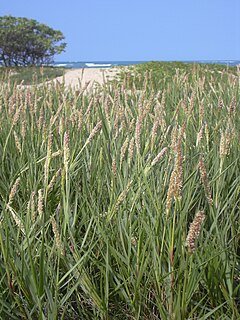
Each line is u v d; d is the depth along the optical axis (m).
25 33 30.39
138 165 2.56
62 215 2.46
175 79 7.66
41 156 3.16
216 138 3.28
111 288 2.35
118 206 2.37
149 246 2.22
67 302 2.22
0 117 4.27
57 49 31.70
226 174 2.86
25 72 17.69
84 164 3.01
